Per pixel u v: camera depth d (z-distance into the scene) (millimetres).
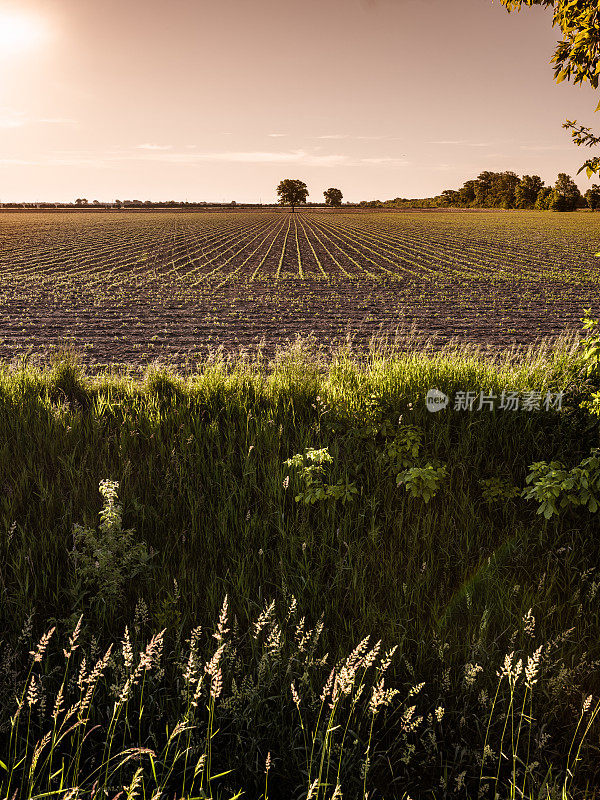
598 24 3762
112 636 2896
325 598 3197
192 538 3717
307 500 3928
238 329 21438
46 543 3582
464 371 6090
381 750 2426
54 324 21984
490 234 75562
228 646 2742
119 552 3367
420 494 3928
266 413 5551
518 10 4480
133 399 6141
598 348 4398
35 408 5582
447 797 2248
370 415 5289
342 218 130750
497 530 3957
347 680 2104
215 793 2238
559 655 2801
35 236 71125
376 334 19891
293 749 2342
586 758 2377
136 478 4449
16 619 2959
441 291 31500
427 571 3430
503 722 2516
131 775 2244
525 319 23172
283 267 43312
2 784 2098
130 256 49031
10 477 4367
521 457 4762
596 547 3730
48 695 2586
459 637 2953
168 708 2547
